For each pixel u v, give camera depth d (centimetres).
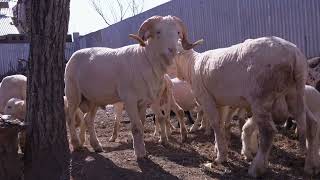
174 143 287
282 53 195
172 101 298
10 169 187
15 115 259
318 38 367
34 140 188
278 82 196
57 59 185
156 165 231
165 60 235
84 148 276
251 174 206
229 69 212
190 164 234
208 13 486
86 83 258
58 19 182
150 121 379
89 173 219
